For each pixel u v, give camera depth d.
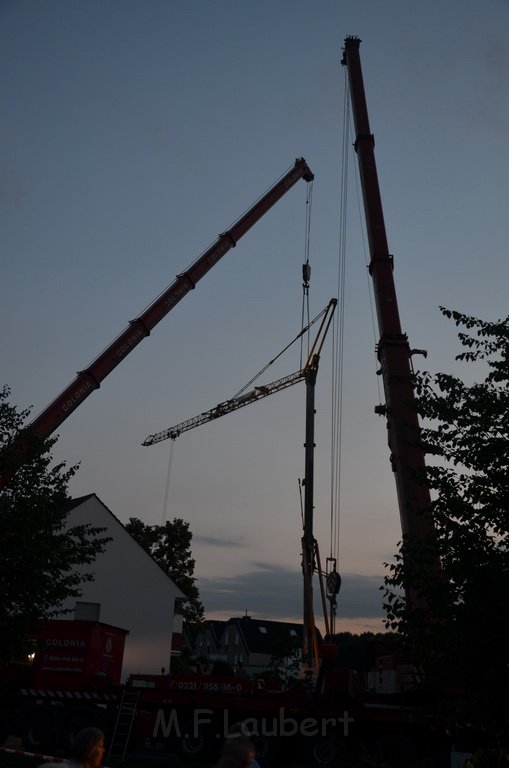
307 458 38.81
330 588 28.47
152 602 42.66
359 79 40.31
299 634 98.44
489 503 10.20
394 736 21.81
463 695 9.91
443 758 21.83
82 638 24.84
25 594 16.05
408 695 22.41
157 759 23.11
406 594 19.22
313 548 35.97
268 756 22.64
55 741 23.42
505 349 10.88
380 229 34.16
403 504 24.45
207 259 47.16
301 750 22.50
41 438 18.06
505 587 9.44
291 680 30.86
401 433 25.77
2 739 24.16
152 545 62.06
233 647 95.31
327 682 23.44
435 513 10.42
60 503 17.44
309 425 40.16
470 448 10.59
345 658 26.34
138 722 23.47
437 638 9.99
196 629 60.50
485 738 10.40
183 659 54.72
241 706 23.27
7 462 17.23
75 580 17.27
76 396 38.03
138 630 41.78
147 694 23.83
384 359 29.17
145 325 41.81
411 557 10.69
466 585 9.88
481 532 10.12
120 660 27.48
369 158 37.19
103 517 42.72
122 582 42.22
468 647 9.64
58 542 16.86
